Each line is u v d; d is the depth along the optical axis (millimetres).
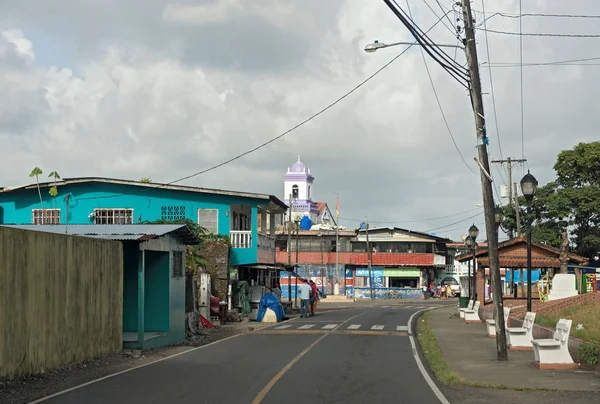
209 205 37281
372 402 11391
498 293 17312
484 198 17594
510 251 33625
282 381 13523
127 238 18344
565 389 12797
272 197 37188
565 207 46719
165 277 21109
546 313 23078
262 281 47344
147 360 17000
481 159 17562
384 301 68438
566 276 27531
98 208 37312
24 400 11242
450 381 13727
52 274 14562
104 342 17172
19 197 37562
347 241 76625
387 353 19094
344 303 62812
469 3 17391
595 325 18719
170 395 11742
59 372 14461
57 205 37375
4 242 12656
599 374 14492
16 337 13031
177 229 20969
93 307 16578
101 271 17109
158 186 37156
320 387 12875
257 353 18766
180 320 22094
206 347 20453
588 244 46562
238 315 32594
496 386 13117
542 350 15609
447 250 85375
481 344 21344
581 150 46969
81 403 10961
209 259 33312
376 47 16266
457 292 80875
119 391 12148
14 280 12992
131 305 21297
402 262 75875
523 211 50188
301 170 103438
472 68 17531
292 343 21828
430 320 33562
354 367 15945
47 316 14281
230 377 14000
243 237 37156
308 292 35969
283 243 75875
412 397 11961
